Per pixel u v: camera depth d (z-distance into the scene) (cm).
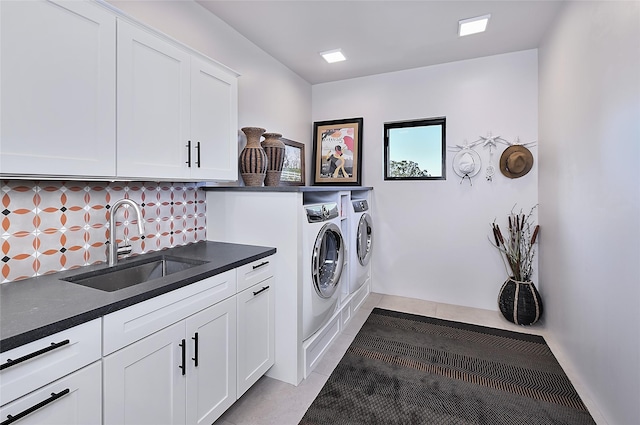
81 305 106
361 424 167
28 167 107
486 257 326
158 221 198
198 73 178
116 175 135
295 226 200
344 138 376
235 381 170
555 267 253
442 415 173
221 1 220
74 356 97
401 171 361
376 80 364
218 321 157
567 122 223
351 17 242
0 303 108
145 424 121
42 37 109
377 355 238
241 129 250
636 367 140
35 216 140
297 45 286
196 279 142
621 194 151
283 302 204
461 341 259
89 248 161
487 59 317
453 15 240
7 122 102
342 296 298
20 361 84
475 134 324
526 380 204
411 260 359
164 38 156
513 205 312
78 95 121
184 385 138
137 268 173
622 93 149
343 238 267
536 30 266
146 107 148
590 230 186
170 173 161
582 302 198
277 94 319
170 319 130
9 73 102
